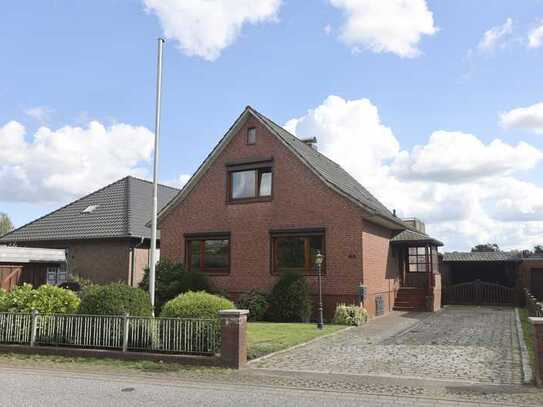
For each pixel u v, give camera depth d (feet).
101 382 29.99
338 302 65.10
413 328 56.59
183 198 77.41
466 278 110.93
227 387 28.68
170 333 36.88
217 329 35.65
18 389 27.91
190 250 76.48
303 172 69.56
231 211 73.77
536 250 164.04
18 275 69.41
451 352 39.99
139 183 106.22
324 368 34.12
